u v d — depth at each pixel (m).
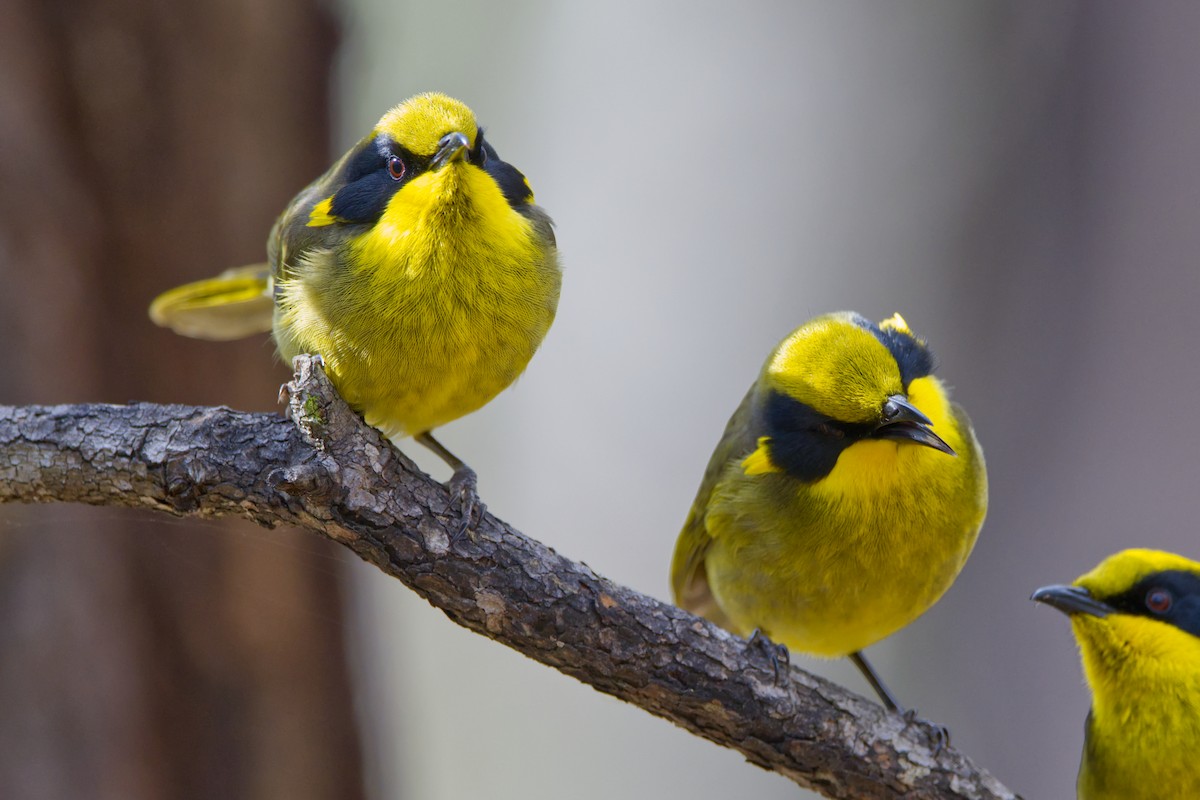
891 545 9.62
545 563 8.43
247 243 13.01
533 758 20.66
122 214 12.72
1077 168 17.42
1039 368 17.27
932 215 18.81
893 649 17.47
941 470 9.59
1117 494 16.39
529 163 21.78
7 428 8.15
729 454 10.52
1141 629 9.30
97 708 12.38
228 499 8.06
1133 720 9.40
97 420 8.16
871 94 19.72
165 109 12.73
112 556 12.61
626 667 8.59
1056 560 16.55
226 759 12.91
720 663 8.71
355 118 19.05
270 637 13.02
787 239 20.89
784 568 9.92
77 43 12.55
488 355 8.88
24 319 12.31
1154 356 16.61
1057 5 17.70
